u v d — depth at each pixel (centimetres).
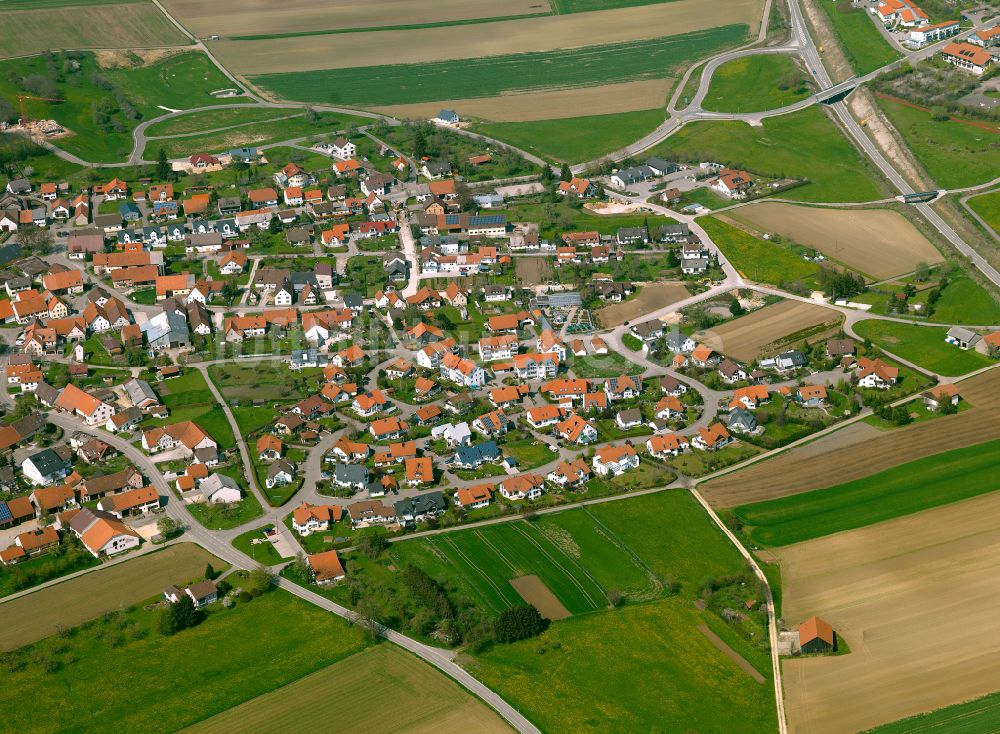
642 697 19388
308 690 19688
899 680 19388
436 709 19175
